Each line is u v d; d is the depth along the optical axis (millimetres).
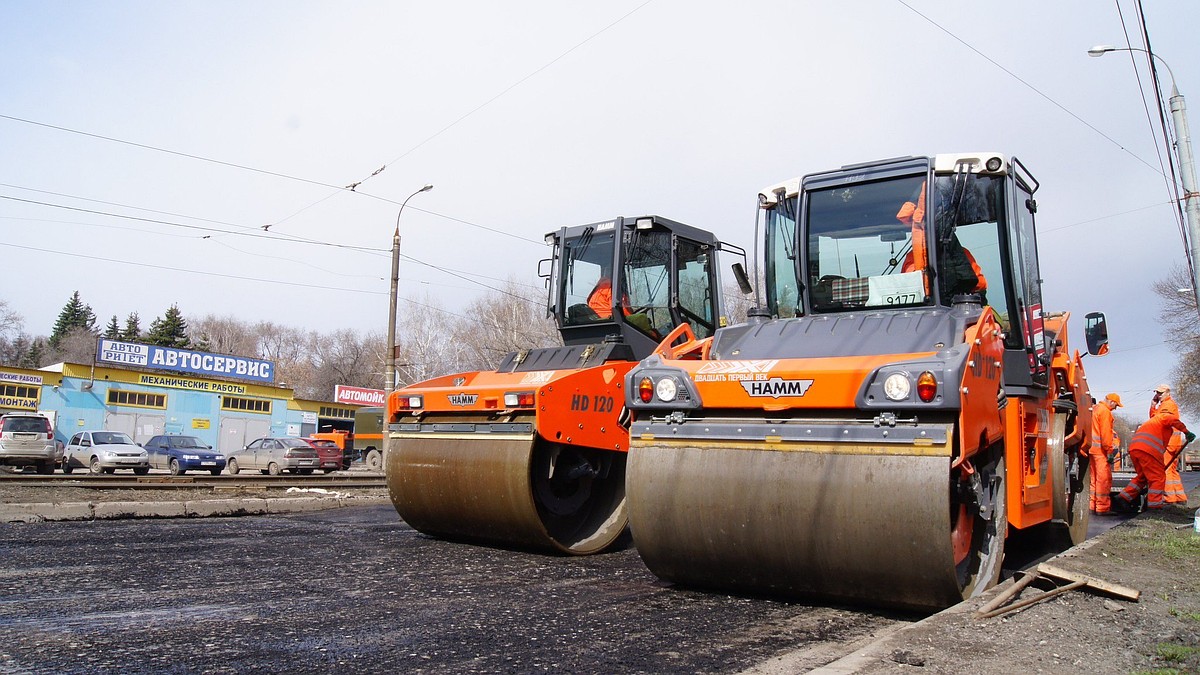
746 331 6516
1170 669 3869
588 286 9562
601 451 8617
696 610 5520
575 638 4703
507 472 7828
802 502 5281
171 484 15695
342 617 5133
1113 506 13539
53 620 4906
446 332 58438
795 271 7059
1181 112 14461
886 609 5539
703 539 5680
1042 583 5715
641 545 5988
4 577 6234
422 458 8594
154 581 6207
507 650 4414
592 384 8227
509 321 43062
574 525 8414
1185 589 5754
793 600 5809
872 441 5172
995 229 6566
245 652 4281
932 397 5016
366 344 89188
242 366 46688
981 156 6582
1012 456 6070
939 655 3990
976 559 5695
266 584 6188
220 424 44656
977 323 5590
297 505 12281
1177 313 49156
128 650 4281
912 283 6504
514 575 6855
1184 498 13469
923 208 6582
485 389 8094
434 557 7754
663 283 9688
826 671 3703
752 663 4230
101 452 25344
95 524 9758
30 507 9992
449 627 4914
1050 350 7484
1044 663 3918
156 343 79062
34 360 85812
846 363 5402
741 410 5742
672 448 5906
